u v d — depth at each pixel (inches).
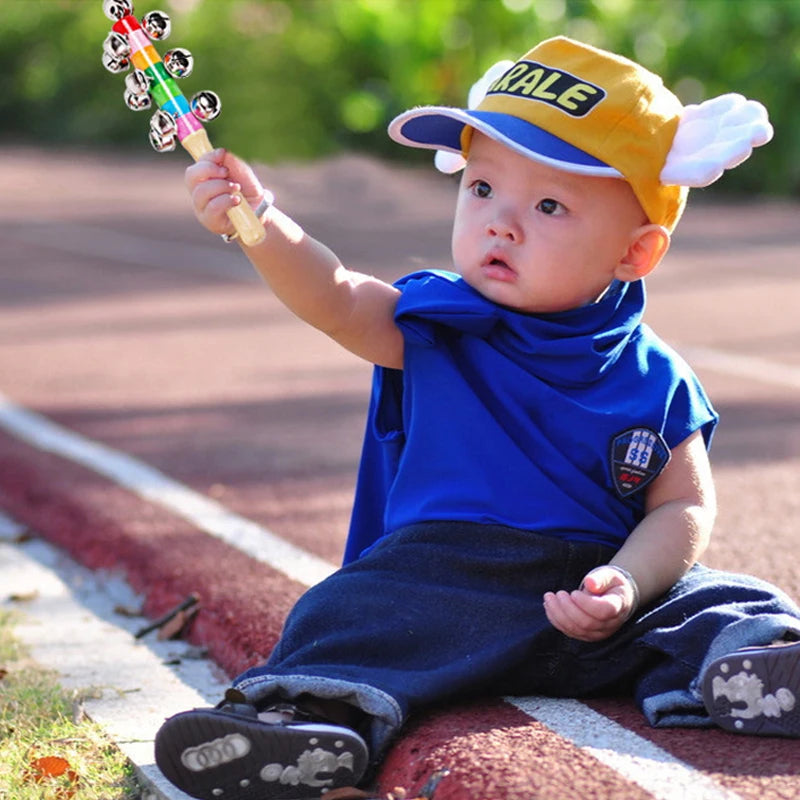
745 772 160.7
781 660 166.2
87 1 1640.0
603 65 187.8
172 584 261.1
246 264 766.5
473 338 190.5
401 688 171.3
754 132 183.6
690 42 1103.6
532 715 178.5
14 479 349.4
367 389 454.3
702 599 180.7
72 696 210.4
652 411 186.1
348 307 189.3
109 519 306.2
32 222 981.2
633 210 187.9
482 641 177.9
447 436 187.3
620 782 157.3
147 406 432.8
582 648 182.1
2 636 241.6
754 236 827.4
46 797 174.6
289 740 160.9
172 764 161.5
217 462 359.9
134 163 1453.0
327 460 360.8
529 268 186.4
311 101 1006.4
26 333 567.2
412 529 185.0
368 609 179.0
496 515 183.6
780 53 1064.8
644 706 176.9
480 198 190.7
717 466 343.3
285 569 263.6
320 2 1075.3
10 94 1700.3
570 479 185.0
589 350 186.7
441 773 162.7
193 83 908.6
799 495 313.7
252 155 502.0
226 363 499.2
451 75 1160.8
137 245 853.8
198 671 227.0
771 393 430.0
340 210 946.1
